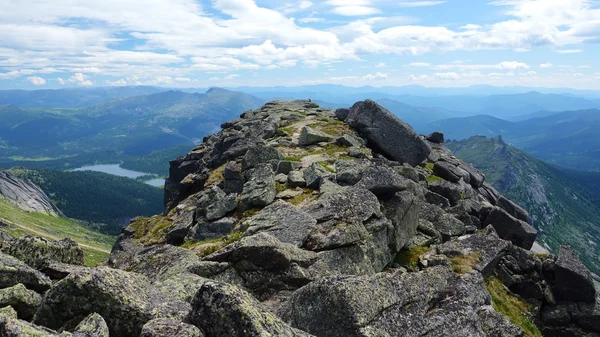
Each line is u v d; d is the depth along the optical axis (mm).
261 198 34000
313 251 24594
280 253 21188
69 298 12898
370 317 15133
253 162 43594
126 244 39938
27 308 13984
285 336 11945
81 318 12914
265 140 59438
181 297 15641
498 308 29547
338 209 27672
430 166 60594
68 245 21016
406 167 43688
